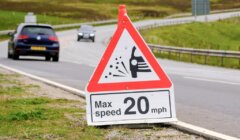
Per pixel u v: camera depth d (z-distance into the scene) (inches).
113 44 440.5
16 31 1517.0
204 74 1160.2
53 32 1486.2
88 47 2746.1
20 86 736.3
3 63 1325.0
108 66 438.9
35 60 1514.5
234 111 557.9
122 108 438.0
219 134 396.2
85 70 1165.1
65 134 397.7
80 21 5930.1
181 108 580.4
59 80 892.0
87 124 433.7
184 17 6673.2
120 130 423.2
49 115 479.5
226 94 732.7
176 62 1748.3
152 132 417.7
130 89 439.5
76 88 761.6
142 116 439.2
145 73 442.3
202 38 4468.5
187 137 398.6
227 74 1177.4
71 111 506.0
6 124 433.4
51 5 7529.5
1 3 7175.2
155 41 3368.6
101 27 5196.9
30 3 7480.3
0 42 2967.5
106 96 436.8
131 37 442.3
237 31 5009.8
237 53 1619.1
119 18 442.9
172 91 444.5
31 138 384.2
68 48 2573.8
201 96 705.6
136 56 441.7
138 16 7209.6
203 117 511.8
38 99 586.6
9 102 561.0
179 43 3959.2
